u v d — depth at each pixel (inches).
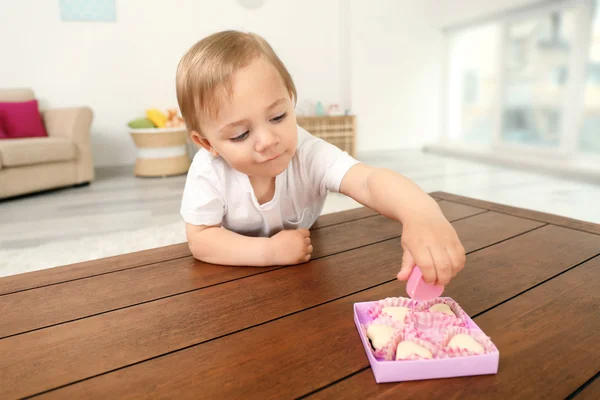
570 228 32.9
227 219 33.6
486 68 156.3
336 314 21.1
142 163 127.6
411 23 170.2
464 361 16.0
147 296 24.0
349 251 30.0
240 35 25.0
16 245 66.6
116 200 97.1
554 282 23.8
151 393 15.6
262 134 22.7
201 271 27.5
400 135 178.4
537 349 17.6
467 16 153.8
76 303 23.3
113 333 20.0
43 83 134.2
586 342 18.0
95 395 15.6
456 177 114.5
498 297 22.3
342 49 168.1
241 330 19.9
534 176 113.3
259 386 15.8
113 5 137.5
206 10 149.3
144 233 69.9
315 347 18.2
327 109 154.0
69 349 18.8
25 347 19.1
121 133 145.5
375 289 23.8
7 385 16.4
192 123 25.0
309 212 36.2
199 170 30.6
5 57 129.1
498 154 144.8
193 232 30.0
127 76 143.2
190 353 18.1
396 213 22.8
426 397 15.1
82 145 115.0
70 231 73.4
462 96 172.9
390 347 17.2
